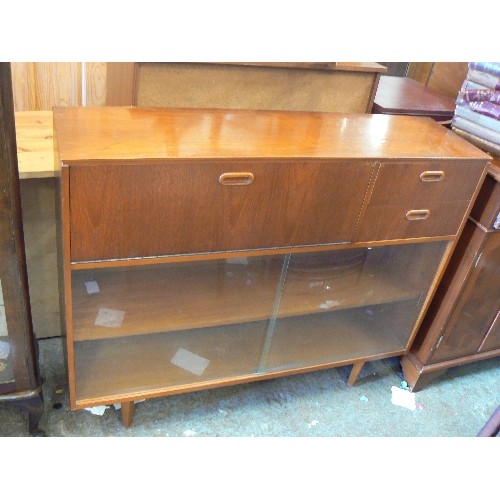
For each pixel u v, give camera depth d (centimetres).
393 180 127
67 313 119
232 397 166
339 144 124
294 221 123
